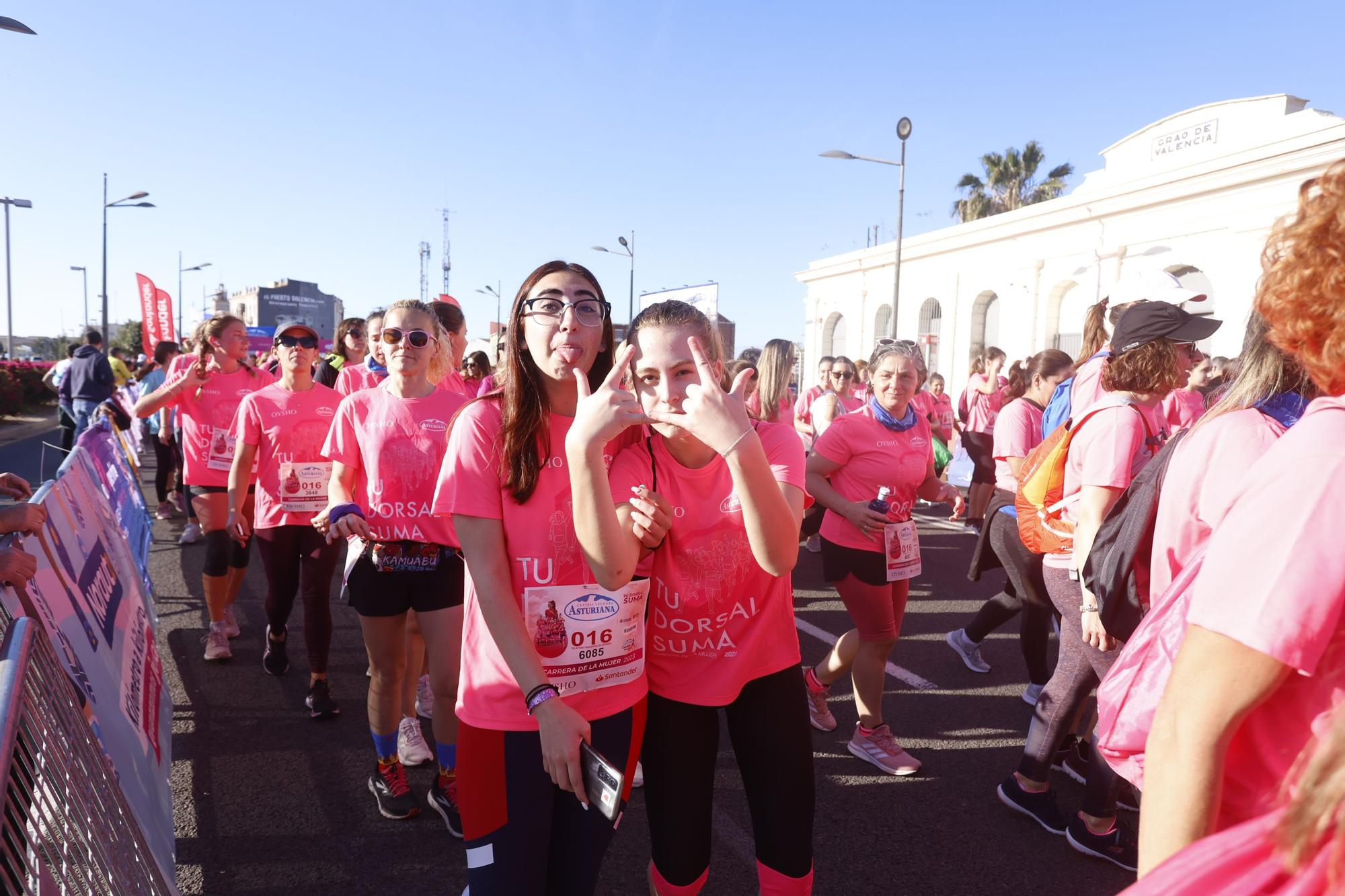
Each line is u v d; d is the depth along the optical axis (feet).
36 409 80.12
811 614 18.78
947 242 72.02
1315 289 3.26
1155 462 6.39
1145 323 8.45
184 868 8.82
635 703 5.93
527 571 5.62
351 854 9.13
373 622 9.53
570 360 5.48
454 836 9.50
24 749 4.48
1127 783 9.32
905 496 10.93
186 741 11.81
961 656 15.98
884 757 11.34
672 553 6.07
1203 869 2.68
